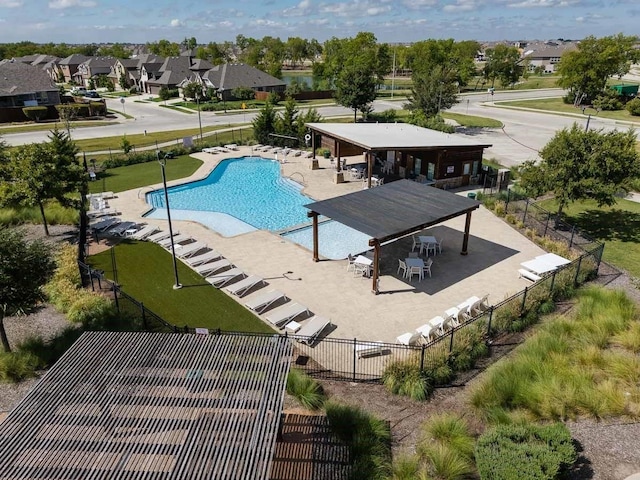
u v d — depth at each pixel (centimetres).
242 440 813
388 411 1246
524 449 981
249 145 4744
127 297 1695
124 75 11694
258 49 15838
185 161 4178
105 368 1016
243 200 3184
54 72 13550
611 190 2212
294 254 2238
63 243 2300
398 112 7131
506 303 1675
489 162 4016
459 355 1416
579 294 1792
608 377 1309
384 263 2128
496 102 8312
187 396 924
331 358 1481
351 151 3859
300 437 1127
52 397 925
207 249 2297
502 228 2533
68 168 2411
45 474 745
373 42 13062
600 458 1056
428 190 2259
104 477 738
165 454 783
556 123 6138
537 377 1292
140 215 2830
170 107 8162
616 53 7550
